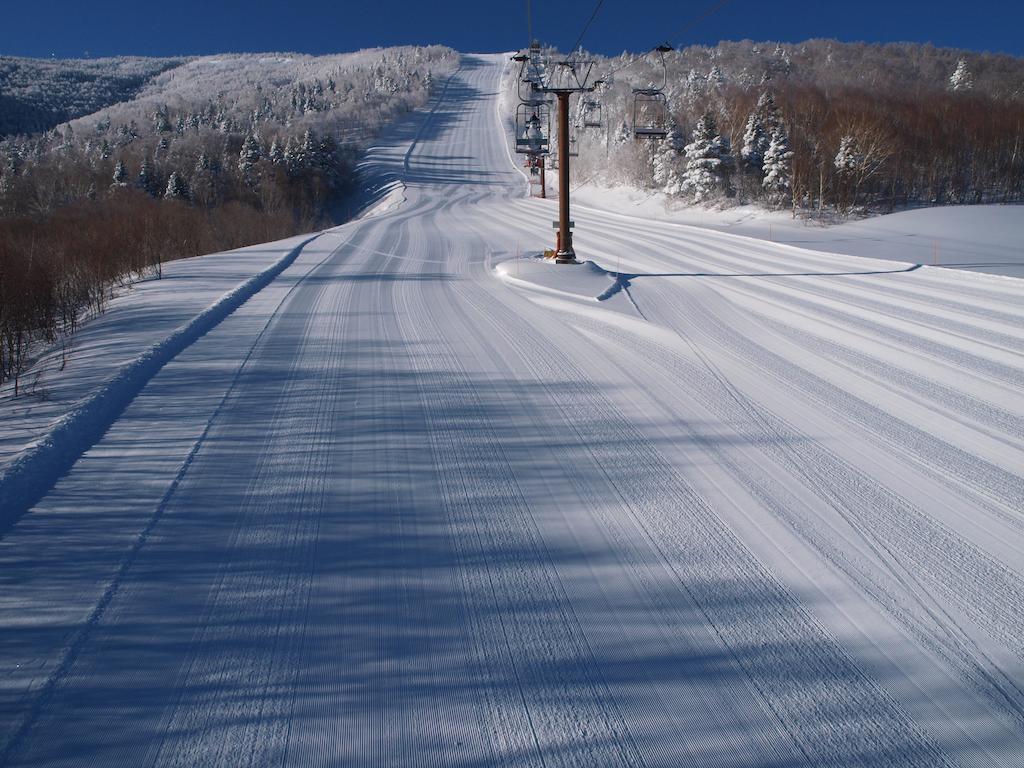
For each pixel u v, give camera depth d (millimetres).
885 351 8656
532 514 4582
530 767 2604
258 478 5047
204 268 15992
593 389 7215
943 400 6863
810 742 2727
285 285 13906
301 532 4301
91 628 3350
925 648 3279
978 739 2740
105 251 17719
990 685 3037
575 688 3020
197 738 2709
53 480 4930
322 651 3229
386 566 3949
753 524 4457
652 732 2775
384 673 3094
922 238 24219
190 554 4023
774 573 3912
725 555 4098
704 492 4910
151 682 3006
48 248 15406
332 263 17594
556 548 4168
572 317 10695
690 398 6945
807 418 6383
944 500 4785
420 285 13836
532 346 8953
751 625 3455
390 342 9148
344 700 2926
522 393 7078
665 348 8875
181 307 11141
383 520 4477
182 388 7129
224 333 9648
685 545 4207
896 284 13258
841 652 3258
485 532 4348
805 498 4820
